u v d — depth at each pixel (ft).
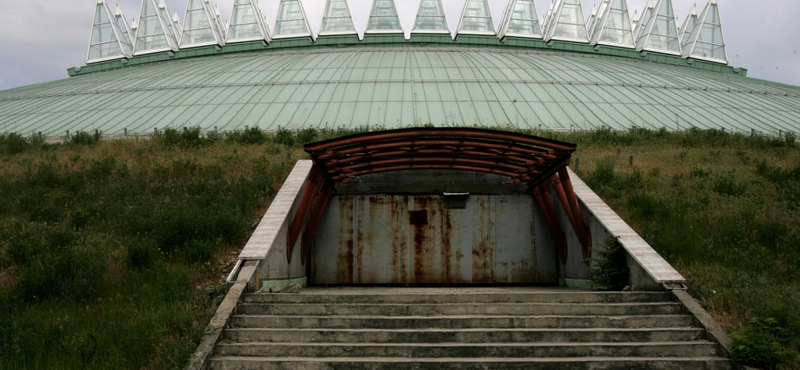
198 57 155.22
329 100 112.37
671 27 161.27
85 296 46.16
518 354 37.83
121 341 38.60
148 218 60.70
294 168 67.77
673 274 46.03
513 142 55.16
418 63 128.57
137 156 85.35
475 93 114.62
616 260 50.96
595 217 55.98
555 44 152.05
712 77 145.18
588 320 41.16
